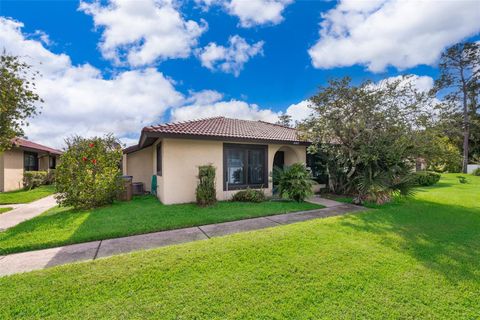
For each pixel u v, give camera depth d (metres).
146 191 14.02
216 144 9.91
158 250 4.36
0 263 4.03
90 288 3.15
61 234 5.35
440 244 4.76
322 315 2.70
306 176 9.84
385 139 9.11
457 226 6.01
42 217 7.09
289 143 11.01
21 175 16.08
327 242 4.77
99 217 6.93
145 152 14.43
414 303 2.92
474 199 10.11
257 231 5.47
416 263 3.92
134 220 6.56
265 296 3.02
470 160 32.41
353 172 10.36
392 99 9.28
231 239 4.92
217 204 8.93
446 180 19.64
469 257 4.16
